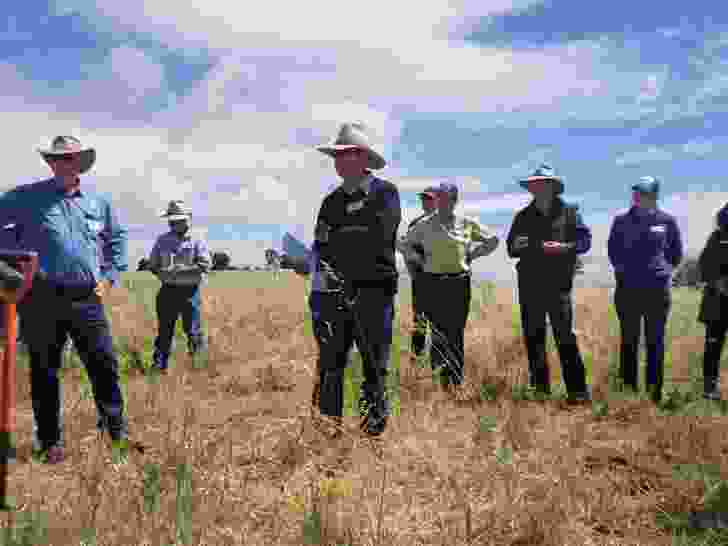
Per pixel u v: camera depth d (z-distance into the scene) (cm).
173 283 877
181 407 597
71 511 365
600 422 586
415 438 503
